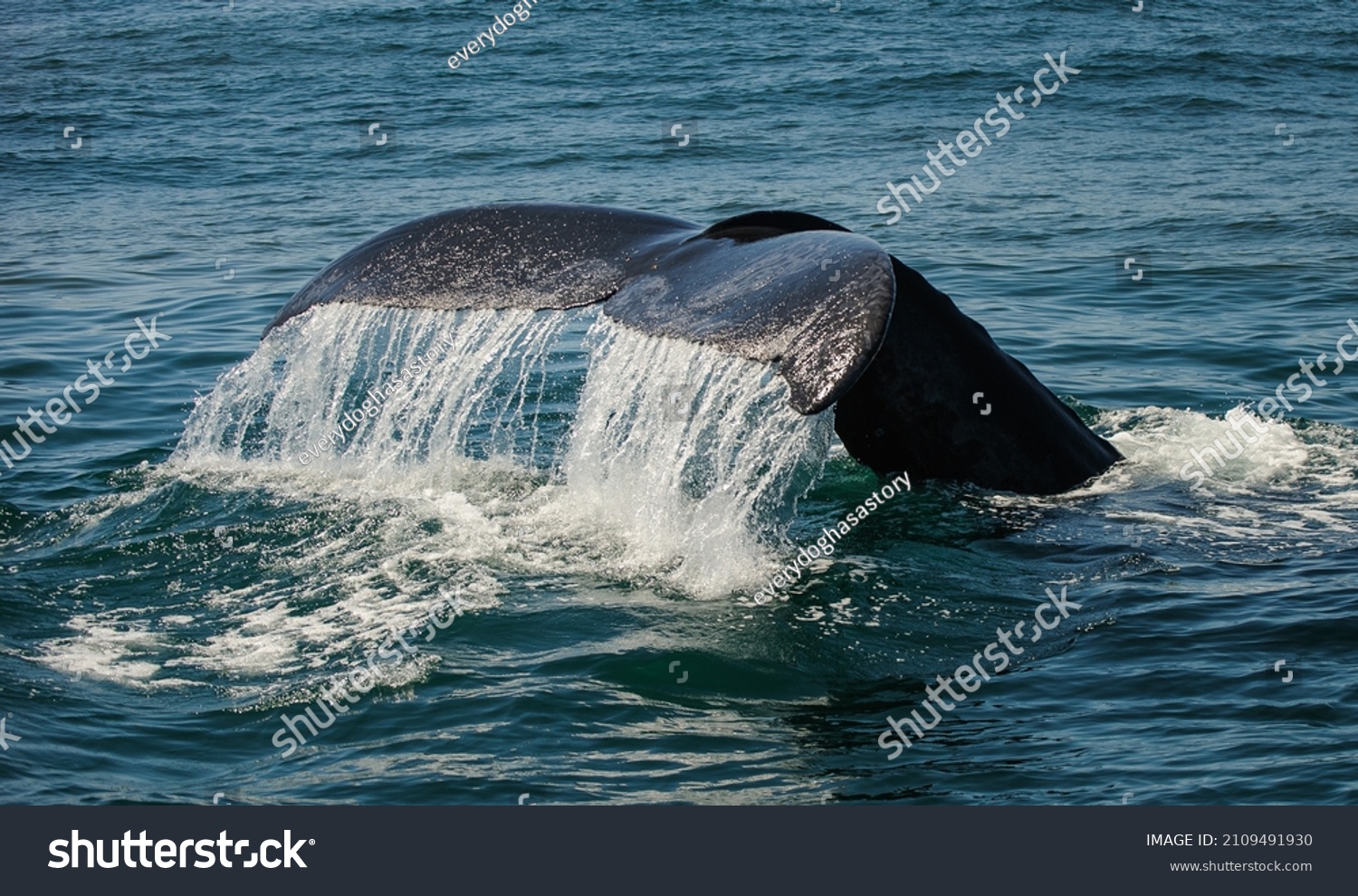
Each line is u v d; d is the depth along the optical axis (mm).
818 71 96125
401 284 21297
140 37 115562
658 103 88188
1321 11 117500
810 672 18578
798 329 16250
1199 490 24375
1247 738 16641
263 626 20141
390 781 16078
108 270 50875
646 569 21656
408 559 22172
